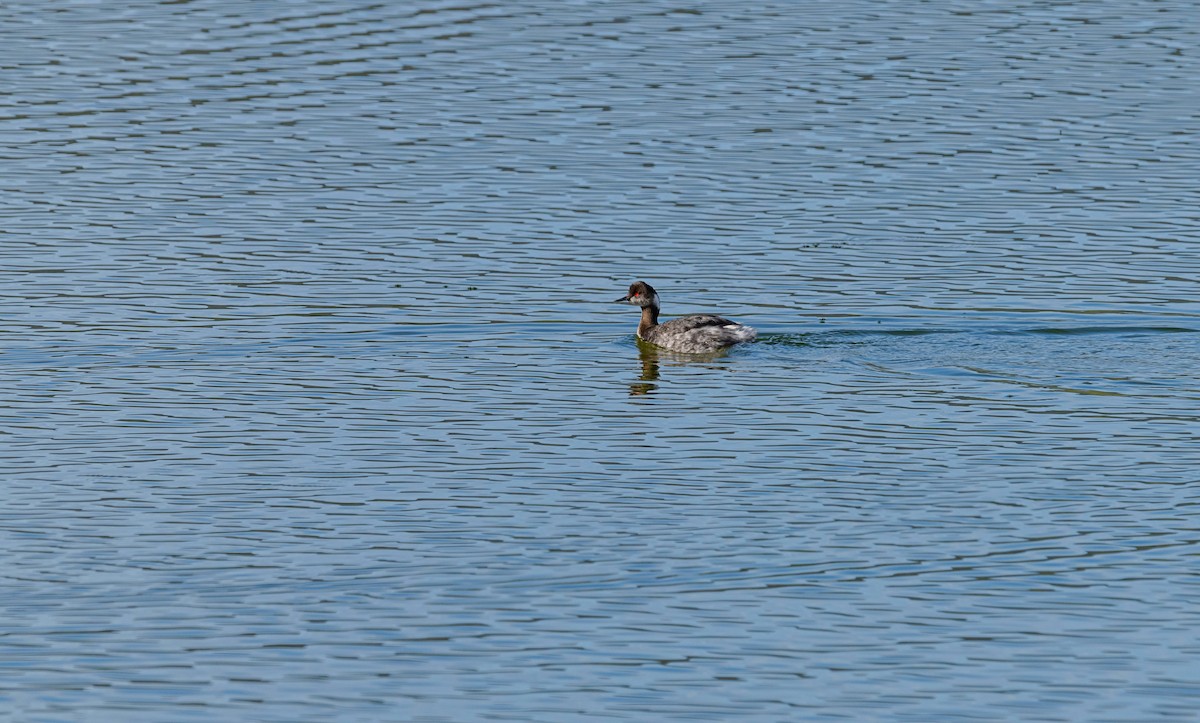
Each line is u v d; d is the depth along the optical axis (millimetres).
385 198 37156
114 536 22219
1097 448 25016
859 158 39219
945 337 30047
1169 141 40031
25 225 35344
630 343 30312
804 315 31078
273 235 35062
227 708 18219
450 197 37219
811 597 20547
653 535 22188
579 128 41094
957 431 25781
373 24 49531
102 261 33594
